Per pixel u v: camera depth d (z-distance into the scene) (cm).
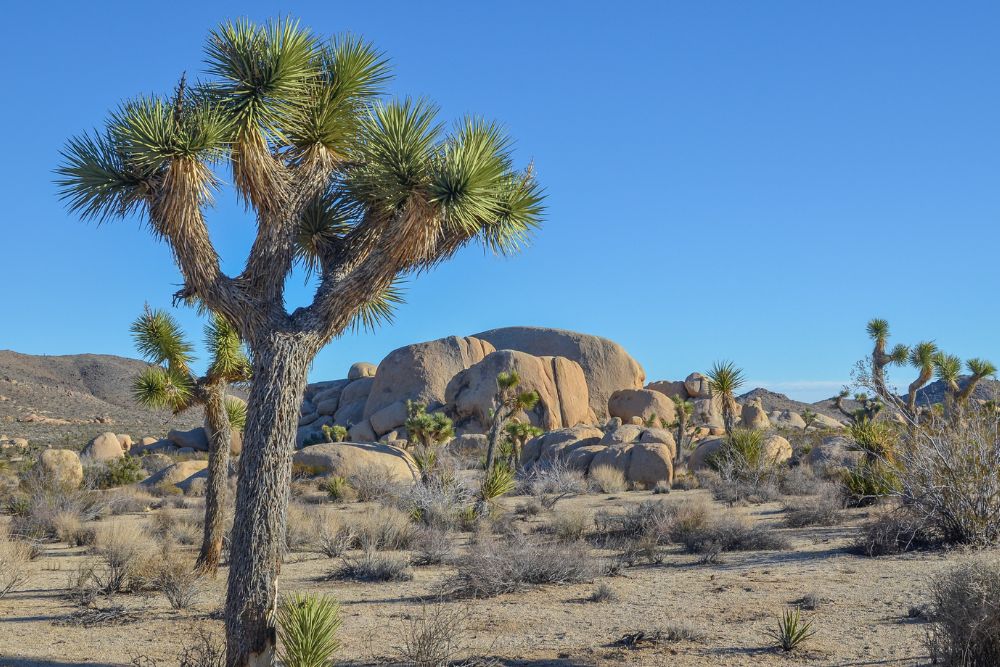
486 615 912
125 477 3750
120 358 15025
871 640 735
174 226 612
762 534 1429
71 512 2092
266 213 647
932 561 1135
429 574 1245
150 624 901
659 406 7312
